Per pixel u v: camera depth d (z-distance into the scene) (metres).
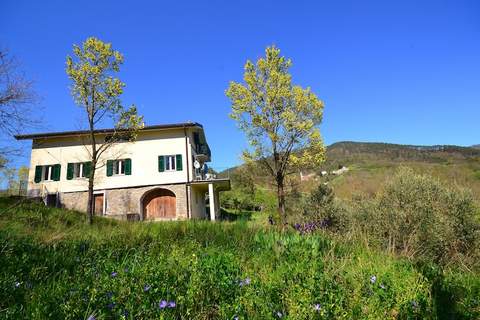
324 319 3.12
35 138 29.02
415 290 4.02
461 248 7.82
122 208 27.98
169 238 7.70
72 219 14.39
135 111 20.34
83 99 19.11
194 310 3.43
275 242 6.46
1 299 3.60
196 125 29.02
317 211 13.30
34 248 5.88
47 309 3.19
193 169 29.41
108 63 19.33
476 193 10.40
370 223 9.15
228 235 8.22
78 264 5.08
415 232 8.01
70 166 28.64
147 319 3.04
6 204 14.55
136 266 4.61
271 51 19.34
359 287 3.90
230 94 19.39
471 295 4.37
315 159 18.58
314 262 4.91
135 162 28.70
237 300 3.47
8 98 14.60
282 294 3.64
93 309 3.23
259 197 41.41
